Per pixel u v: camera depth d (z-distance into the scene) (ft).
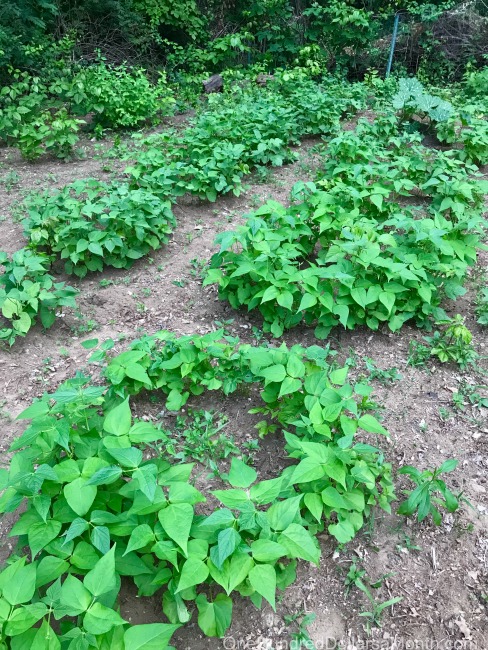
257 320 14.43
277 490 7.59
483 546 8.78
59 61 34.60
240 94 32.63
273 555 6.90
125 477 8.73
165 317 14.75
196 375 11.19
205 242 18.38
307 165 23.82
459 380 12.28
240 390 11.83
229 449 10.48
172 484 7.79
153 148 23.07
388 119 24.82
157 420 11.23
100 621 6.12
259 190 21.99
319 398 9.45
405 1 43.80
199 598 7.44
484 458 10.34
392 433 10.89
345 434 8.79
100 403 10.36
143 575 7.76
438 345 12.88
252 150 23.94
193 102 33.86
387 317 13.20
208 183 20.33
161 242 17.74
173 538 6.83
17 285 13.80
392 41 42.73
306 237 16.01
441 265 13.65
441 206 17.28
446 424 11.12
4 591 6.38
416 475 8.95
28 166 25.58
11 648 6.27
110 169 24.35
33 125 25.70
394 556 8.67
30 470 7.79
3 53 31.60
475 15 43.11
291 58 47.57
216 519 7.15
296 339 13.64
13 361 13.08
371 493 9.18
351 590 8.21
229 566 6.88
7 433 11.03
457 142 25.67
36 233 15.74
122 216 16.25
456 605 8.04
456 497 9.15
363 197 17.66
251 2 47.78
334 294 14.05
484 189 17.70
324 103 26.84
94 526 7.26
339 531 8.28
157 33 43.83
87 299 15.34
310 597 8.14
